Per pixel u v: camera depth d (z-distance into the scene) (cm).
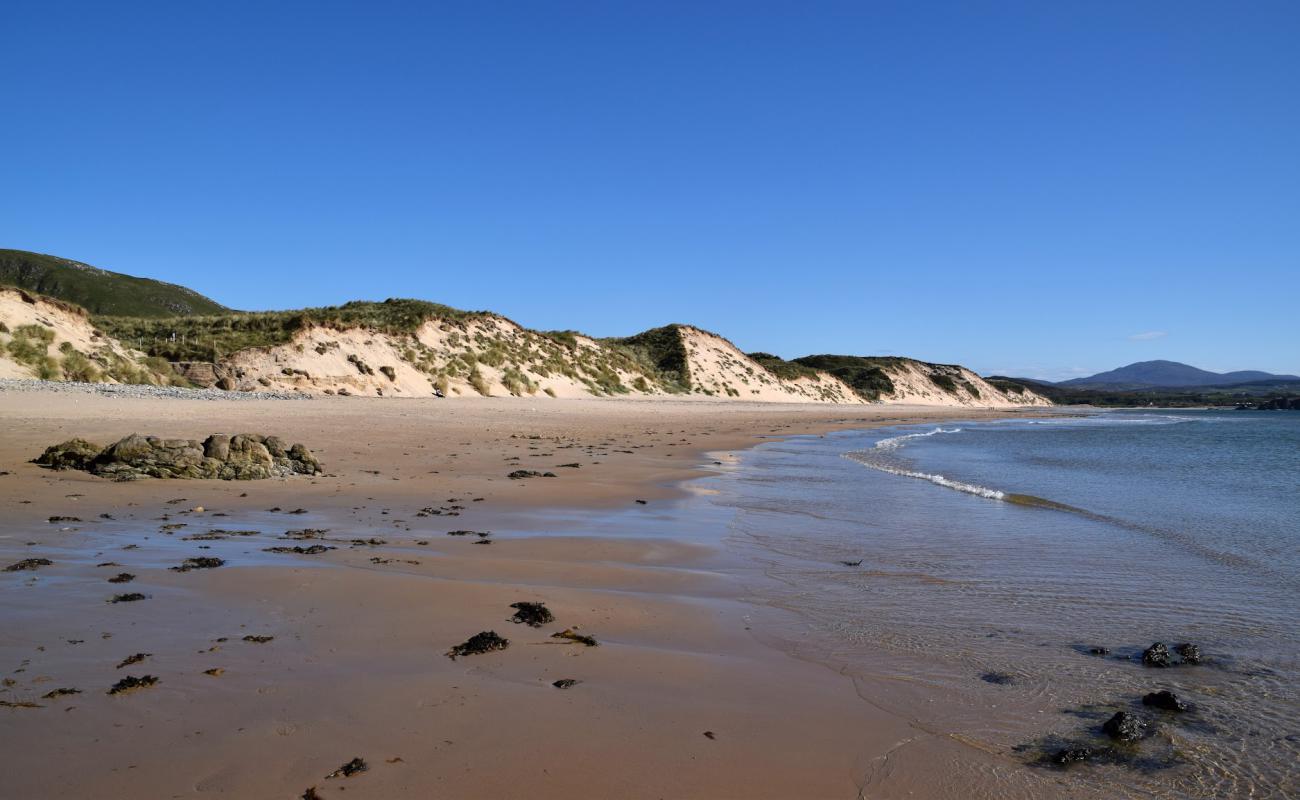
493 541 938
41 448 1444
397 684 477
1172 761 421
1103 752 429
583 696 475
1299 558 948
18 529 859
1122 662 578
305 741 396
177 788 346
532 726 429
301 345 3850
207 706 431
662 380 7225
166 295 9375
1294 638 640
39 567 705
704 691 496
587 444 2406
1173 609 720
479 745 403
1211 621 684
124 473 1253
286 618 596
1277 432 4825
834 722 457
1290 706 500
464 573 768
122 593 636
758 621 659
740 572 838
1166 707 491
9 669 470
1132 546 1012
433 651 542
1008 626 660
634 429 3256
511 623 612
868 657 575
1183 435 4362
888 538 1044
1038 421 7062
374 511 1105
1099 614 700
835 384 10306
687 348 8225
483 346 5091
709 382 7744
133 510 1013
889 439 3450
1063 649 605
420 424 2561
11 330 2884
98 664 484
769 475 1786
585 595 713
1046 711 485
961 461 2369
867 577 827
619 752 405
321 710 434
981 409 11575
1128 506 1402
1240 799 384
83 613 580
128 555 769
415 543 902
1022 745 438
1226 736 453
